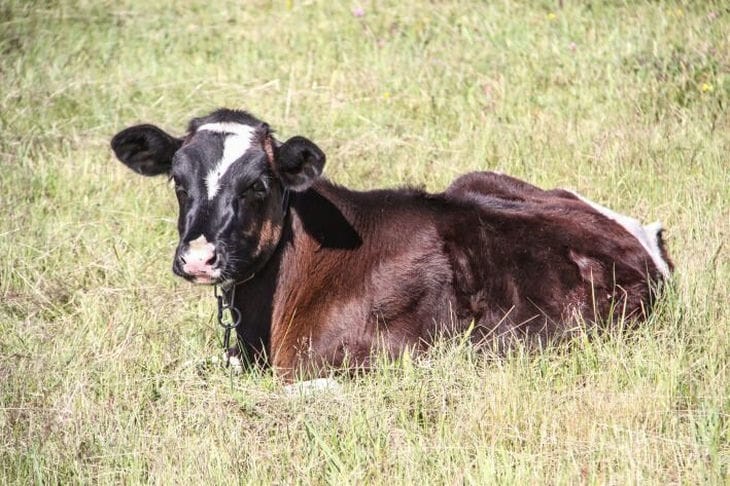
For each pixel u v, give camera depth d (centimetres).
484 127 2714
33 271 2170
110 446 1589
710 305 1856
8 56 3300
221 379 1748
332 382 1725
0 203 2436
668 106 2722
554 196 2028
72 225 2358
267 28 3562
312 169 1717
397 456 1527
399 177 2500
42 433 1602
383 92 2958
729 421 1551
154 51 3412
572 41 3114
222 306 1817
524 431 1577
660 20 3123
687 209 2250
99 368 1805
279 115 2864
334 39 3419
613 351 1727
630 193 2369
